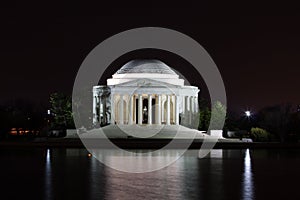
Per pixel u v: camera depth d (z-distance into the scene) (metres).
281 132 186.62
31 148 145.88
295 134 190.00
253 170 93.75
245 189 71.94
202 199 64.06
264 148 151.62
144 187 72.75
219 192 69.06
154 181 78.75
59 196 65.81
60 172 89.31
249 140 175.75
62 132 195.12
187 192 68.88
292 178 83.31
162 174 87.25
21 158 113.62
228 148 149.25
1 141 170.12
